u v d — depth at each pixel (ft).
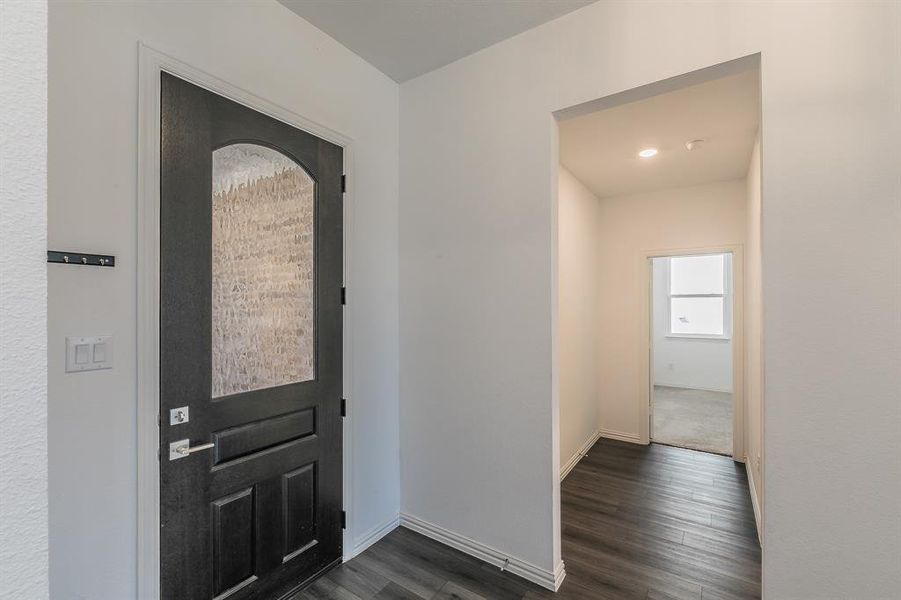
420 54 7.61
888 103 4.42
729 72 5.49
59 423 4.14
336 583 6.68
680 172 12.32
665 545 7.97
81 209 4.28
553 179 6.79
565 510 9.46
